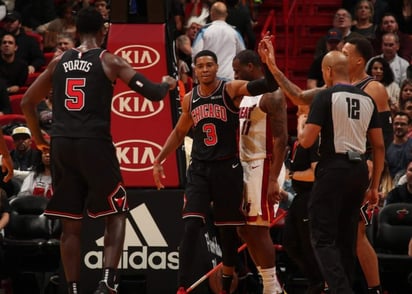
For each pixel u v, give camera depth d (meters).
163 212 17.25
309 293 16.67
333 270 14.85
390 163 21.77
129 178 17.39
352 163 15.08
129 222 17.23
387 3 29.55
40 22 30.73
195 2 28.11
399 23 29.36
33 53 28.36
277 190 16.12
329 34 26.77
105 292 14.59
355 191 15.18
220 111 15.80
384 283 19.03
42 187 20.23
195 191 15.87
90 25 15.13
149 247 17.19
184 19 28.19
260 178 16.16
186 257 15.68
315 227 15.09
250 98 16.23
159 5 17.50
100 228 17.12
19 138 21.53
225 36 23.98
